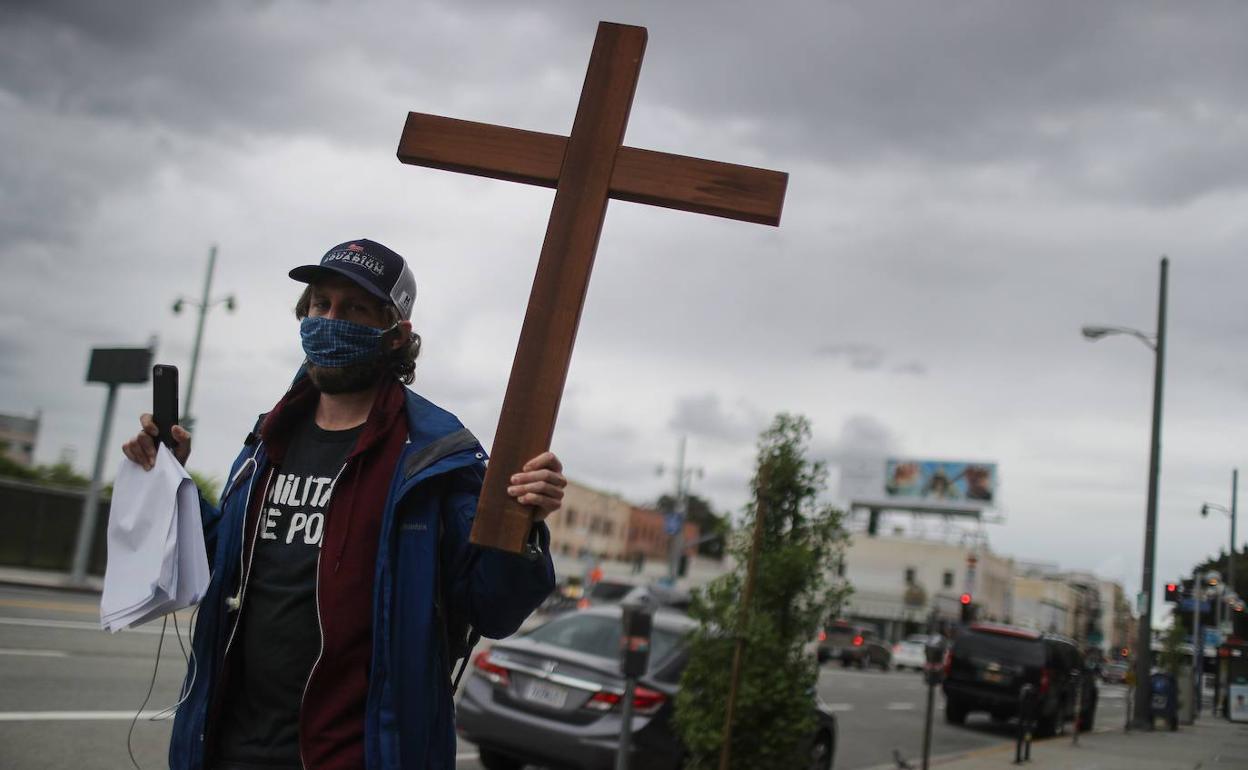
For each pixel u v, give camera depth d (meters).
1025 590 113.69
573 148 2.40
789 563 6.89
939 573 83.00
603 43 2.48
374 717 2.23
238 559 2.43
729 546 7.35
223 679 2.36
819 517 7.23
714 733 6.82
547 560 2.25
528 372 2.24
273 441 2.53
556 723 7.83
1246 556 59.66
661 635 8.45
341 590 2.32
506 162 2.43
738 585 7.13
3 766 6.71
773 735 6.84
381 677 2.25
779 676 6.80
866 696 23.30
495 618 2.32
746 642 6.81
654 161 2.37
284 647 2.34
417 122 2.48
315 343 2.46
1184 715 24.75
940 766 12.23
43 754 7.13
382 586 2.29
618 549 91.38
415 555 2.32
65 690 9.46
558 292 2.29
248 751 2.32
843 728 16.22
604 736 7.66
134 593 2.28
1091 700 20.89
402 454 2.42
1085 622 129.62
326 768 2.23
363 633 2.31
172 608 2.35
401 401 2.51
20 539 24.09
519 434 2.20
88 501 21.25
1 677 9.67
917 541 83.88
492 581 2.25
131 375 20.33
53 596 19.08
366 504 2.37
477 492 2.40
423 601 2.29
